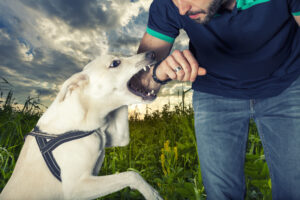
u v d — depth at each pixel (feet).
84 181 4.72
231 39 4.50
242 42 4.45
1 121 11.21
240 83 4.82
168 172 6.75
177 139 12.07
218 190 4.93
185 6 3.86
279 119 4.39
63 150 4.83
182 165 8.91
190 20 4.80
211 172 5.05
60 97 5.18
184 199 6.46
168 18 5.42
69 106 5.24
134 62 5.62
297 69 4.35
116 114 6.19
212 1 3.75
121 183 4.67
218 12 4.34
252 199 6.52
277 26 4.16
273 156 4.56
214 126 5.09
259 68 4.57
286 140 4.28
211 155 5.05
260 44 4.37
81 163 4.84
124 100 5.77
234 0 4.25
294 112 4.20
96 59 6.02
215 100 5.16
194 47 5.32
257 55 4.46
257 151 8.25
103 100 5.52
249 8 4.07
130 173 4.76
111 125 6.04
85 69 5.90
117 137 6.23
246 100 4.92
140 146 11.76
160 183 6.70
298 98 4.21
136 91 5.79
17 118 10.80
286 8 3.97
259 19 4.10
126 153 10.21
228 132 5.03
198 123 5.40
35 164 4.81
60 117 5.21
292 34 4.55
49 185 4.70
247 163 5.53
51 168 4.70
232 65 4.73
